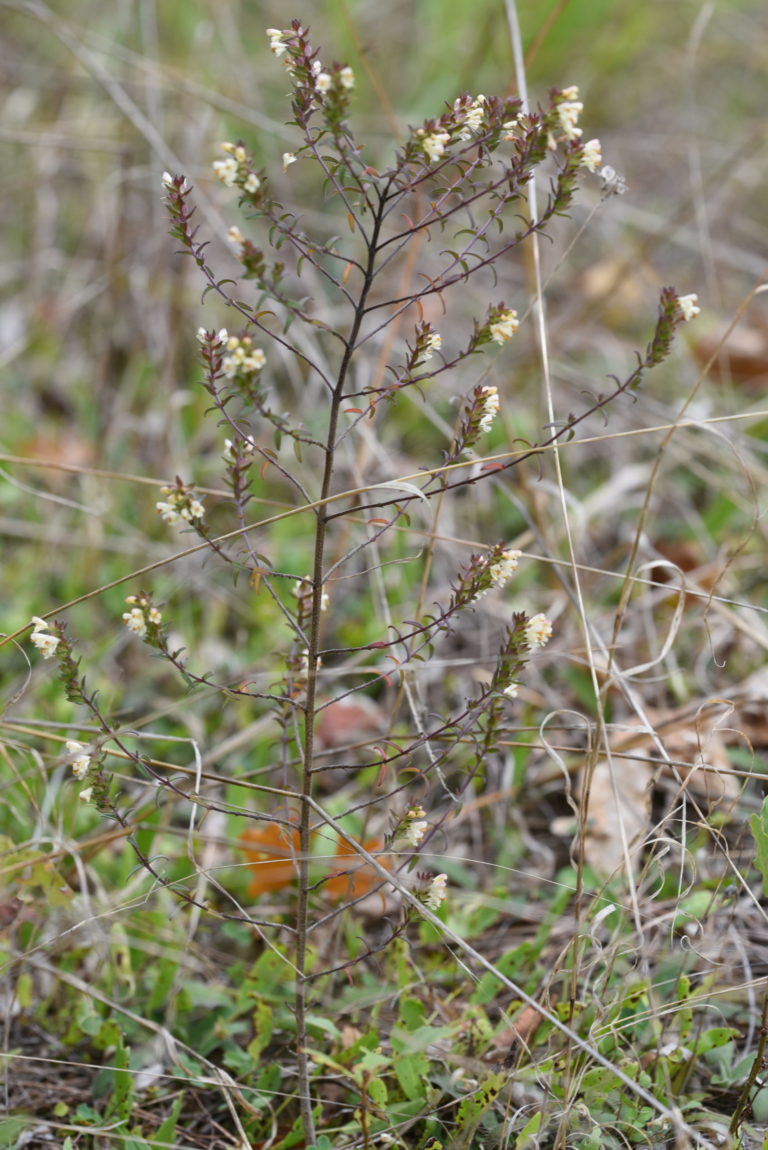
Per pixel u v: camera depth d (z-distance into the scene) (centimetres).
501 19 457
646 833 205
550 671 291
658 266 449
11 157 479
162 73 376
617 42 504
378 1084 176
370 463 332
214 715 280
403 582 310
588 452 369
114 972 212
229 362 154
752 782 248
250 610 309
